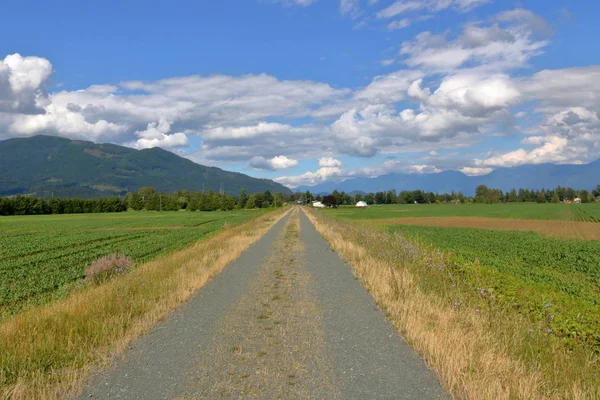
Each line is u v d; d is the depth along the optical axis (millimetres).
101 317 6750
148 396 4367
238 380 4746
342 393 4379
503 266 15336
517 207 115625
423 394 4332
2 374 4637
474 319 6352
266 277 11570
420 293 8188
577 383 4398
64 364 5199
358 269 12367
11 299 11188
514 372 4582
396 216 75125
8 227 51750
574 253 20156
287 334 6441
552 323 6395
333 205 158750
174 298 8586
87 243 29031
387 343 5977
